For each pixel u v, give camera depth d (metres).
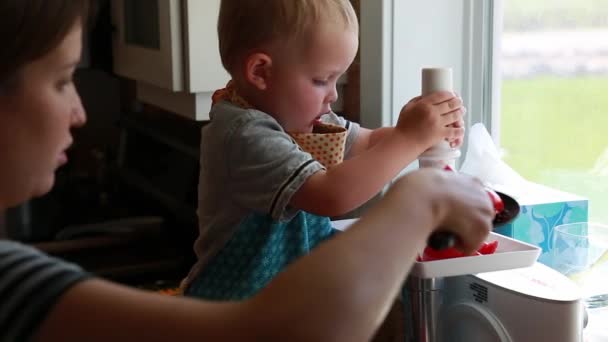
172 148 2.12
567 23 1.44
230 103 1.20
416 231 0.63
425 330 1.13
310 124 1.21
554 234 1.29
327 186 1.05
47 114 0.60
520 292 1.08
